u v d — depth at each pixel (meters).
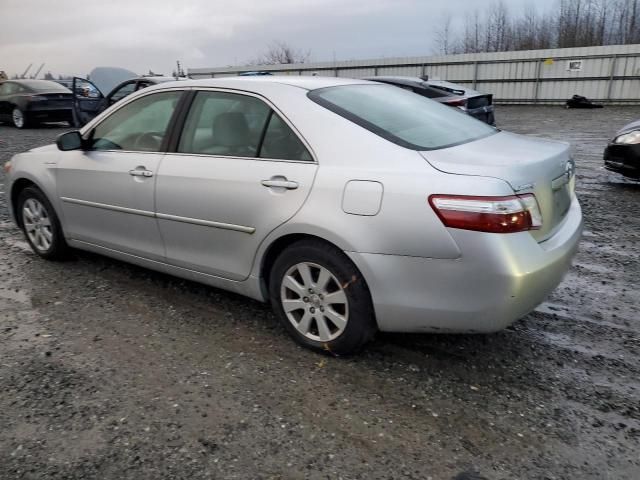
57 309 3.68
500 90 24.86
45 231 4.50
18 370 2.91
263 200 3.00
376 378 2.84
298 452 2.30
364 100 3.27
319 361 3.01
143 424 2.47
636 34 38.94
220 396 2.69
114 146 3.89
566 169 3.06
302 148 2.96
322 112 3.00
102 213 3.93
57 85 16.58
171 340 3.25
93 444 2.34
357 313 2.84
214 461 2.25
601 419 2.51
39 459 2.26
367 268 2.71
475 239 2.46
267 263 3.18
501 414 2.55
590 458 2.26
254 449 2.32
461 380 2.83
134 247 3.81
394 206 2.60
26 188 4.50
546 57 23.30
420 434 2.41
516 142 3.18
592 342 3.23
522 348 3.15
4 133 14.72
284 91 3.16
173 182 3.41
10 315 3.59
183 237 3.46
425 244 2.55
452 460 2.25
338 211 2.75
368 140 2.83
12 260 4.65
